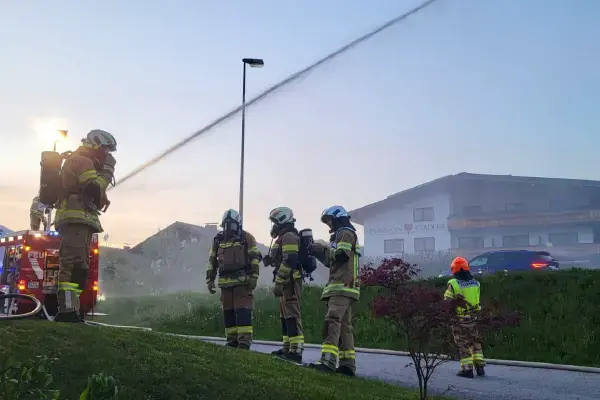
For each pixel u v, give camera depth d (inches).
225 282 349.7
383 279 246.1
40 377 118.3
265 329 602.5
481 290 577.9
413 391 283.0
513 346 457.7
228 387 192.5
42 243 493.4
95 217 274.7
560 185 1720.0
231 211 357.7
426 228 1872.5
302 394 201.3
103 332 230.1
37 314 260.2
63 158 274.8
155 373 190.2
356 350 482.3
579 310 497.4
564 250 1616.6
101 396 100.7
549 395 307.1
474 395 303.1
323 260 338.6
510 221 1716.3
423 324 240.4
